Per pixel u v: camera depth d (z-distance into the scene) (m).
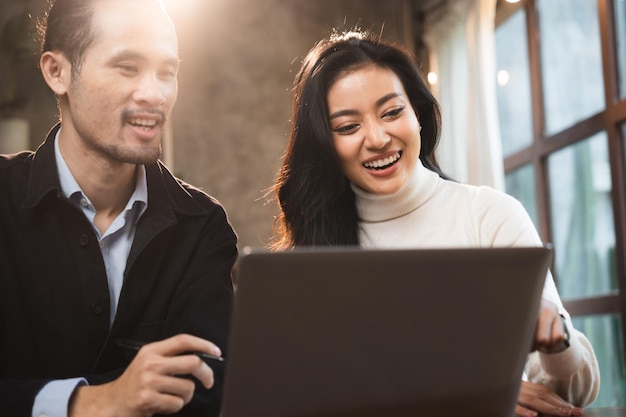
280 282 1.05
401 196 2.07
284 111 5.88
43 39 1.47
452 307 1.15
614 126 4.28
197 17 5.82
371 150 1.96
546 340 1.36
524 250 1.17
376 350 1.12
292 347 1.08
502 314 1.18
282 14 6.00
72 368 1.47
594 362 1.85
